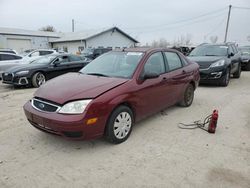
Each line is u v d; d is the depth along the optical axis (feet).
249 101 21.20
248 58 47.83
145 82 13.17
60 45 113.09
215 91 25.81
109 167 9.96
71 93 10.79
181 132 13.73
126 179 9.16
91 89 11.08
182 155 11.03
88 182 8.97
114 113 11.36
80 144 12.00
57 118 10.19
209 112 17.67
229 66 28.91
